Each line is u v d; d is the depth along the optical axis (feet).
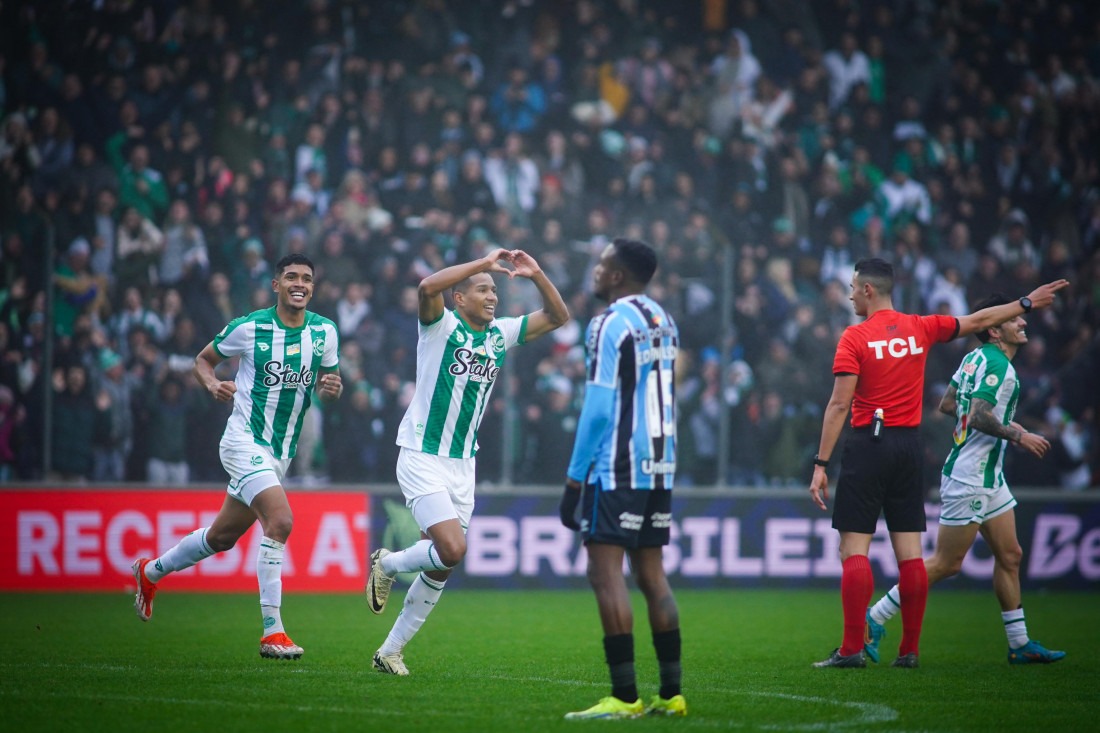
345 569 138.51
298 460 148.56
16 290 150.92
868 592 80.89
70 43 174.19
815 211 187.11
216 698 64.95
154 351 150.61
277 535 79.66
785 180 186.39
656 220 173.99
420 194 173.06
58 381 142.20
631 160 185.26
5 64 170.30
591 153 185.37
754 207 184.85
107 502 134.10
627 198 180.75
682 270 165.89
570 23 197.98
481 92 194.39
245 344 80.79
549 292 74.64
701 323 161.07
